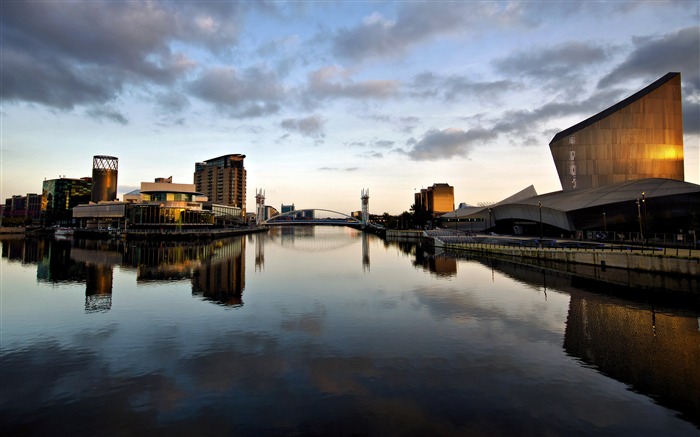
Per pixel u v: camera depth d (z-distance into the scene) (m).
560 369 17.11
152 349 19.88
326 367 17.41
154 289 37.41
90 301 31.73
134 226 137.38
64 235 150.00
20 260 63.19
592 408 13.71
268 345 20.41
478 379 16.09
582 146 86.19
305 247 106.81
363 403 14.07
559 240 72.81
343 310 28.27
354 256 76.12
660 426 12.59
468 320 25.31
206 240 119.88
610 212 69.38
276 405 13.97
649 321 25.03
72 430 12.52
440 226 167.38
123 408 13.84
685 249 46.09
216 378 16.30
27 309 28.83
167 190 149.00
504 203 114.44
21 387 15.54
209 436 12.09
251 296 33.78
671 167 83.12
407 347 20.03
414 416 13.16
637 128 83.56
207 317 26.27
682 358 18.41
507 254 66.38
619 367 17.34
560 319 25.53
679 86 83.69
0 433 12.38
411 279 43.91
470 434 12.05
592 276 43.88
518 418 13.03
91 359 18.53
